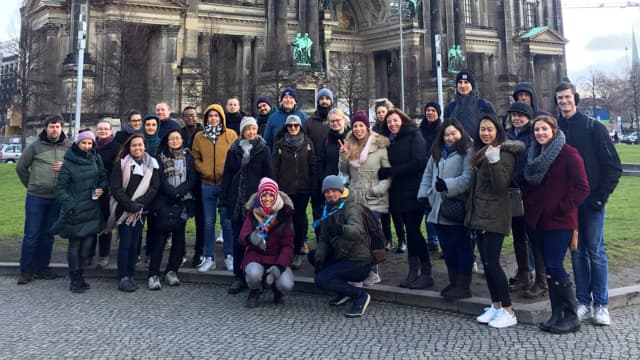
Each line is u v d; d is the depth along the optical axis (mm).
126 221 13094
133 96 63062
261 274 11391
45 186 14172
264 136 15742
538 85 107000
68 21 67188
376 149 12305
